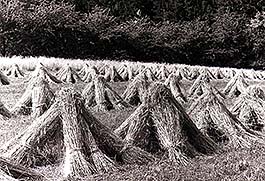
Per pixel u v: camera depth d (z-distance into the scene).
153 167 8.27
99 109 14.66
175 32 52.91
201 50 53.19
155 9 59.31
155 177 7.59
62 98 8.95
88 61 42.56
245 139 10.58
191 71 36.16
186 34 52.75
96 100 15.02
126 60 48.69
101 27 49.06
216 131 10.96
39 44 45.69
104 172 8.25
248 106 12.71
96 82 15.37
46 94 13.04
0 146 9.58
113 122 12.19
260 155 8.89
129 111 14.20
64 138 8.60
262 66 53.16
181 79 32.12
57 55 46.97
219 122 10.95
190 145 9.75
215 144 10.18
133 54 51.31
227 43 53.44
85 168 8.23
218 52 53.09
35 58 41.06
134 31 50.88
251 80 33.31
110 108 14.95
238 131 10.75
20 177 7.62
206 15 58.09
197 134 10.01
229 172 7.81
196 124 11.07
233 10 56.75
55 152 9.02
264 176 7.38
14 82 23.84
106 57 49.66
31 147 8.86
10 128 11.37
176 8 58.94
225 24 53.50
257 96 12.93
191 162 8.90
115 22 51.47
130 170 8.19
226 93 20.53
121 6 56.97
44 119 9.03
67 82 24.08
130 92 16.09
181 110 10.00
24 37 44.84
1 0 45.38
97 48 49.12
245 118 12.53
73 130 8.59
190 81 30.34
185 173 7.79
